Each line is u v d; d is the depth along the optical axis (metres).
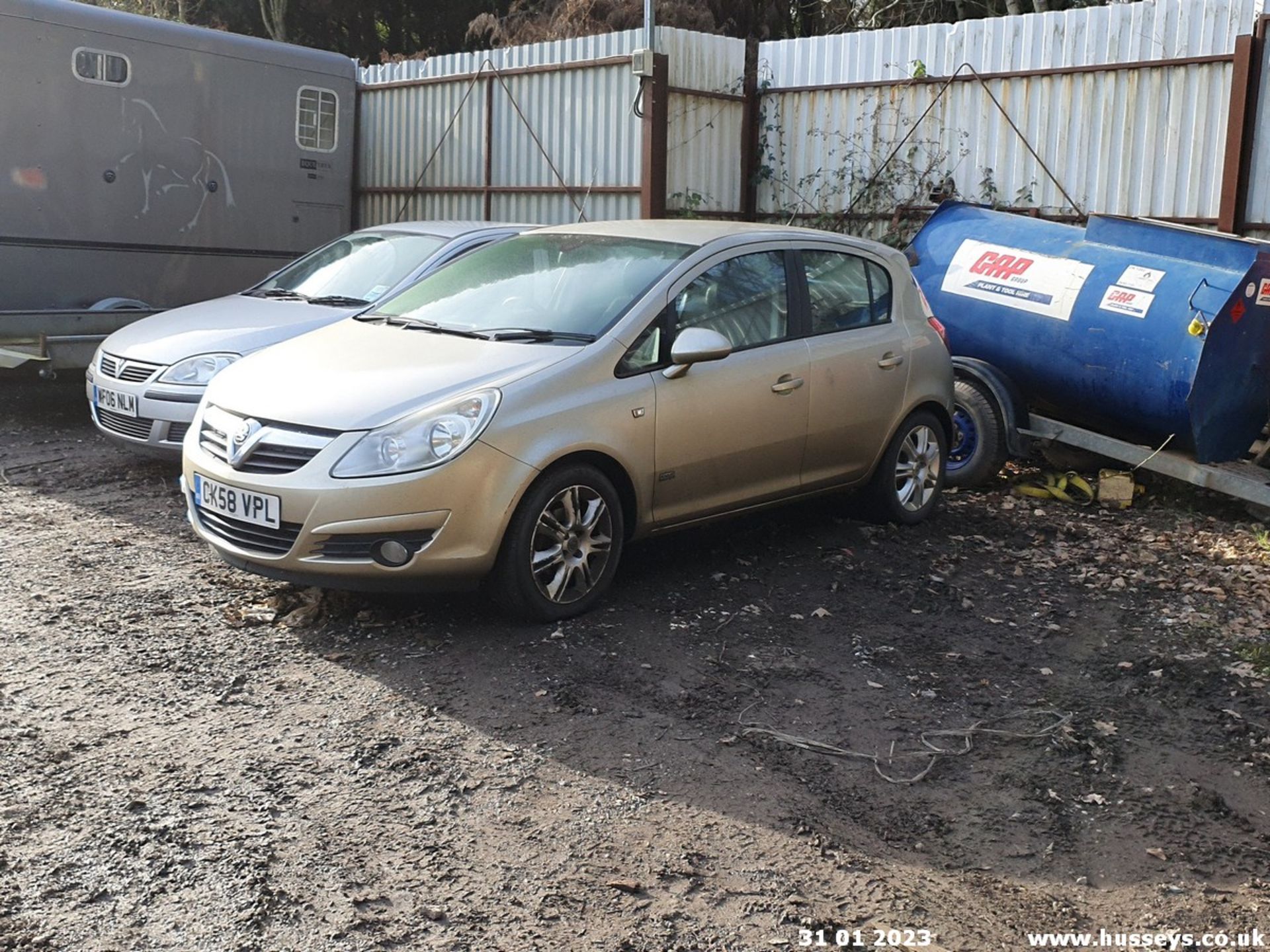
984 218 8.90
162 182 11.46
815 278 6.49
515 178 13.77
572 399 5.21
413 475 4.83
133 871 3.39
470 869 3.49
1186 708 4.82
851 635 5.43
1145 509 7.98
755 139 12.95
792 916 3.33
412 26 25.80
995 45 11.09
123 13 11.24
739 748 4.30
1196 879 3.63
